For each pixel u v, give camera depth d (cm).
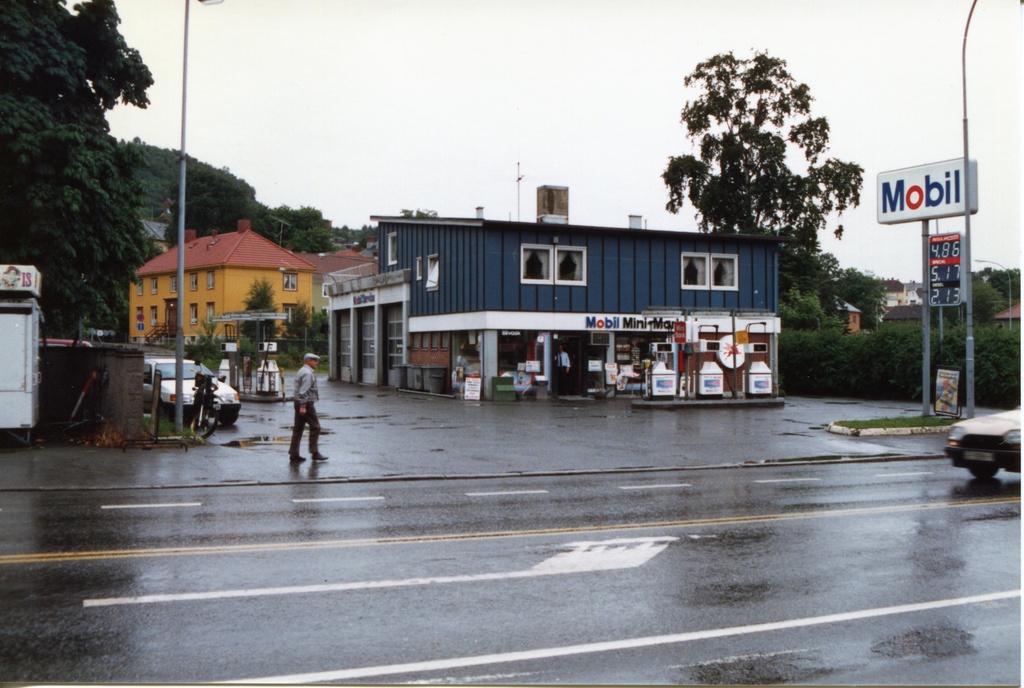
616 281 3288
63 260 2116
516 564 823
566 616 664
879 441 1950
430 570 799
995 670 560
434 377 3281
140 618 651
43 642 597
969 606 695
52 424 1838
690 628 637
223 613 664
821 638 618
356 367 4256
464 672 548
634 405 2744
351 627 634
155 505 1138
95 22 2167
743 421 2373
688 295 3403
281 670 549
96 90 2209
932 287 2259
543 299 3172
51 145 2034
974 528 1001
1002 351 2902
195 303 6912
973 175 2162
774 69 4609
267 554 856
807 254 4788
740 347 2923
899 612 679
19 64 2005
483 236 3109
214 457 1591
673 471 1534
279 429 2095
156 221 10712
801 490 1298
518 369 3144
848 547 901
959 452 1380
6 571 781
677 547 898
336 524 1016
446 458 1634
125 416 1669
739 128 4656
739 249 3494
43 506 1127
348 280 4275
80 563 812
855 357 3541
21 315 1645
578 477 1448
